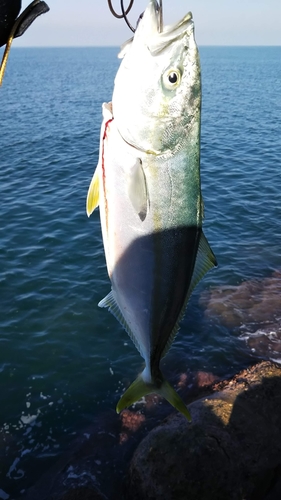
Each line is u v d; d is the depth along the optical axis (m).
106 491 0.85
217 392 0.93
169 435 0.82
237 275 1.53
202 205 0.47
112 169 0.44
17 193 2.29
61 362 1.17
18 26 0.37
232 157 3.03
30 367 1.15
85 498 0.83
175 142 0.43
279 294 1.43
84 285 1.46
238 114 4.74
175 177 0.44
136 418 1.00
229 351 1.20
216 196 2.28
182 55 0.42
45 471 0.90
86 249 1.68
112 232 0.45
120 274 0.47
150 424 0.98
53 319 1.31
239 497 0.76
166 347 0.51
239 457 0.79
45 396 1.07
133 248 0.46
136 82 0.42
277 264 1.61
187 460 0.78
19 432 0.98
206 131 3.89
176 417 0.87
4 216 1.97
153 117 0.42
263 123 4.25
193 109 0.43
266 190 2.36
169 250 0.46
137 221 0.45
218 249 1.72
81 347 1.22
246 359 1.18
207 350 1.20
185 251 0.47
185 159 0.44
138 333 0.49
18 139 3.54
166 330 0.50
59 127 4.00
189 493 0.76
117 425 0.99
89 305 1.37
